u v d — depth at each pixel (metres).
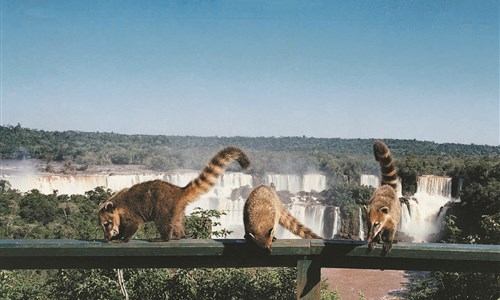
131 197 5.09
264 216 4.91
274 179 65.56
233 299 9.00
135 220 5.11
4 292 8.74
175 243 4.10
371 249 4.09
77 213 43.00
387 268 4.22
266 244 4.12
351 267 4.22
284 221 5.36
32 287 10.18
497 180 52.62
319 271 4.21
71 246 4.06
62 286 9.30
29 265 4.17
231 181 63.25
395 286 32.88
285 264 4.28
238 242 4.17
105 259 4.18
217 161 5.00
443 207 52.88
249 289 9.11
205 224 10.63
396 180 5.21
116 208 5.07
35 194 45.88
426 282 14.14
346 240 4.24
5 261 4.14
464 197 51.75
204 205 57.12
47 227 38.88
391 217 4.80
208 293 8.91
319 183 66.75
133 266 4.21
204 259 4.25
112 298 8.48
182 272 8.58
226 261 4.26
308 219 55.66
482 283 10.95
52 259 4.16
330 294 13.92
